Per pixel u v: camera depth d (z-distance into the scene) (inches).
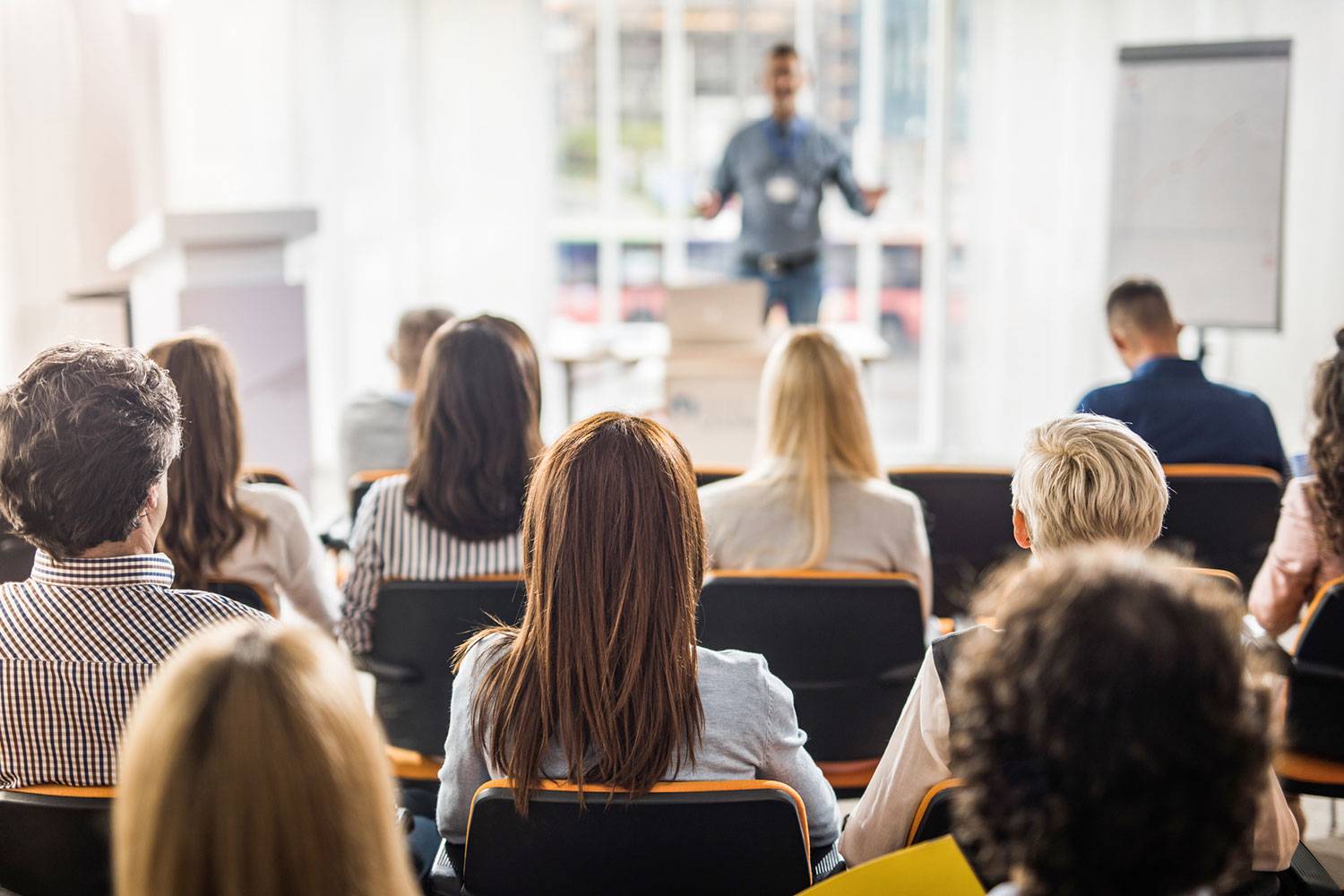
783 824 52.4
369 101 243.0
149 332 181.9
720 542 93.9
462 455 87.0
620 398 266.7
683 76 267.4
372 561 89.0
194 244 152.4
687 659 54.2
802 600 83.3
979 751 34.9
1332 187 242.1
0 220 192.5
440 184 247.4
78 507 56.1
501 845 53.4
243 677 29.0
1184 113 216.2
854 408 95.4
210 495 86.8
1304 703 87.0
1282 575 95.3
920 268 269.0
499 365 86.9
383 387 252.1
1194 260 219.0
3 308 194.1
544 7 244.7
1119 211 223.0
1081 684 32.2
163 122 222.7
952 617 123.3
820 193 235.1
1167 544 108.0
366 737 30.5
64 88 199.5
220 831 28.2
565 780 54.0
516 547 88.9
